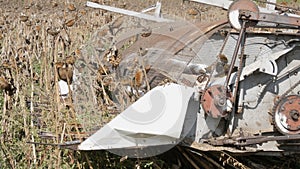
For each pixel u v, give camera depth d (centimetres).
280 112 448
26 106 625
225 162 475
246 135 479
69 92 554
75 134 513
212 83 471
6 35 901
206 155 495
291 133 449
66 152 537
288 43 488
